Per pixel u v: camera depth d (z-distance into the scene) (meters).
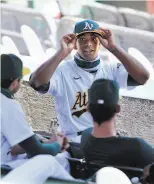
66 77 11.24
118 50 10.93
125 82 11.52
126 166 9.02
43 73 10.73
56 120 12.80
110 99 8.77
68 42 10.88
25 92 16.66
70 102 11.20
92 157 9.15
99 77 11.38
